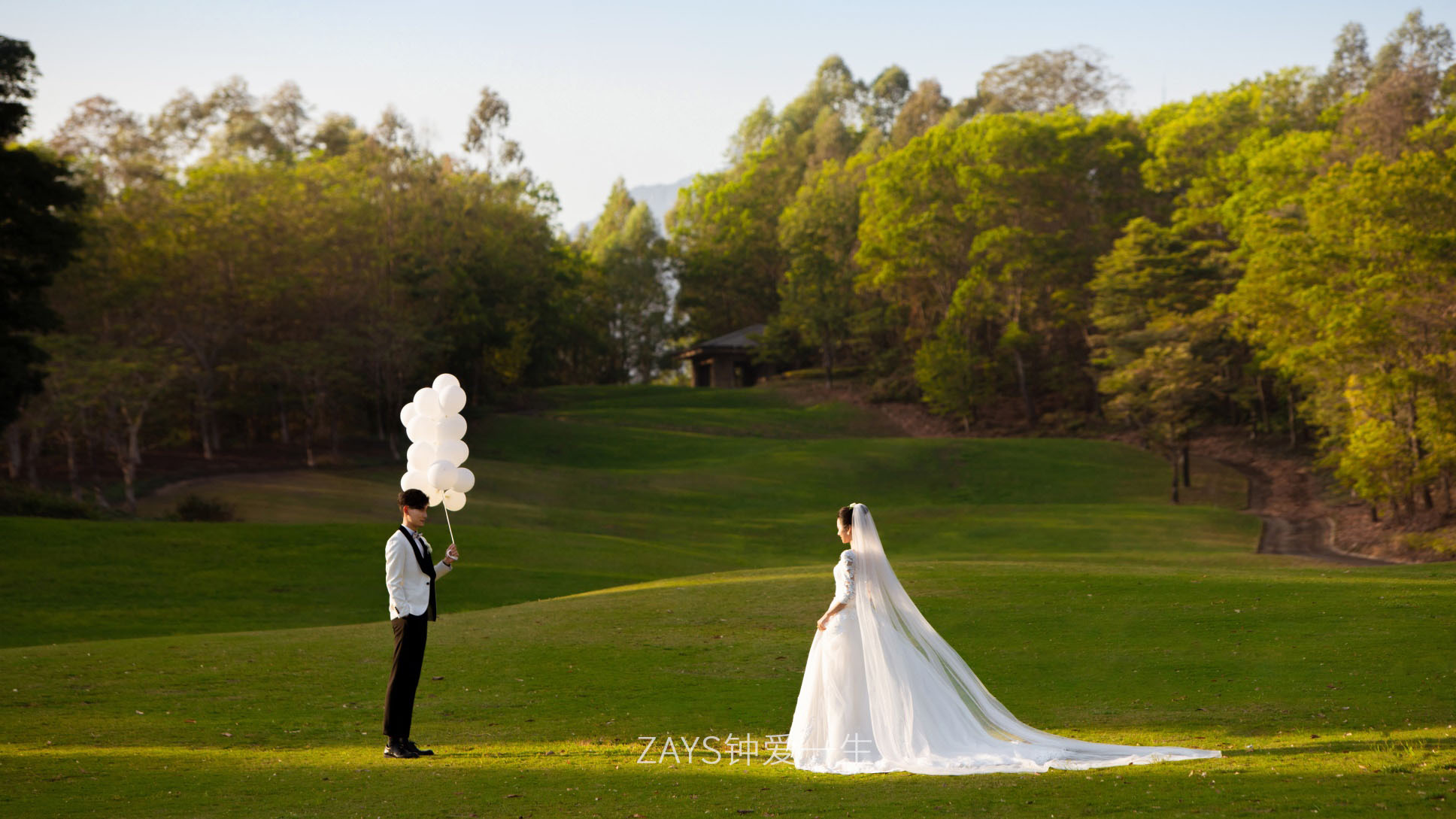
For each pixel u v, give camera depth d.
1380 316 37.41
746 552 39.12
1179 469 59.09
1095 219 80.38
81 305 46.41
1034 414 75.38
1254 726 9.73
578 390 90.00
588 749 9.17
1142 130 86.38
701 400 85.69
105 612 22.09
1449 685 11.25
